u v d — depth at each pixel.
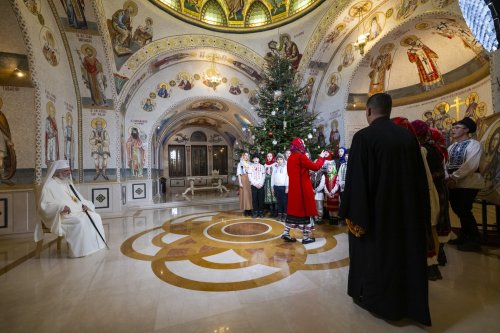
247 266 3.38
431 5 5.82
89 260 3.77
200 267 3.39
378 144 2.01
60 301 2.52
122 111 9.30
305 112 9.23
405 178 1.96
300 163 4.29
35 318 2.21
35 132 5.35
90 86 7.71
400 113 7.97
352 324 1.99
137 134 10.43
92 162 7.84
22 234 5.21
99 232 4.25
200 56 10.86
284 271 3.18
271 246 4.25
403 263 1.95
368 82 8.55
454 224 3.99
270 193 6.89
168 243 4.58
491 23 1.70
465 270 2.96
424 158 2.51
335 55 9.40
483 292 2.43
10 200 5.17
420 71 7.27
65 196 4.27
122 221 6.94
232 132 19.56
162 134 13.81
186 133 21.67
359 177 2.01
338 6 8.00
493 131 3.67
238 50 10.53
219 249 4.15
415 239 1.91
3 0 4.67
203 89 11.62
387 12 7.07
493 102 4.01
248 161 7.14
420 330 1.87
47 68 5.89
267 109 7.91
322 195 5.91
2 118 5.13
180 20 9.16
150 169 10.70
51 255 4.07
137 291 2.72
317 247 4.16
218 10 9.91
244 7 10.09
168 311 2.29
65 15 6.43
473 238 3.61
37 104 5.38
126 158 10.07
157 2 8.34
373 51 7.80
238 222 6.32
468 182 3.50
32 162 5.34
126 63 8.57
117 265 3.54
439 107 6.95
